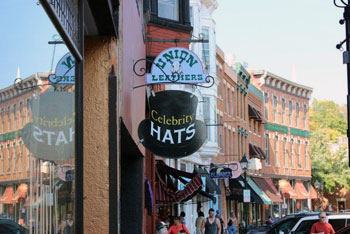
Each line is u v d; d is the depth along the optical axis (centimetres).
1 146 436
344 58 1487
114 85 867
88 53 870
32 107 498
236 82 5547
